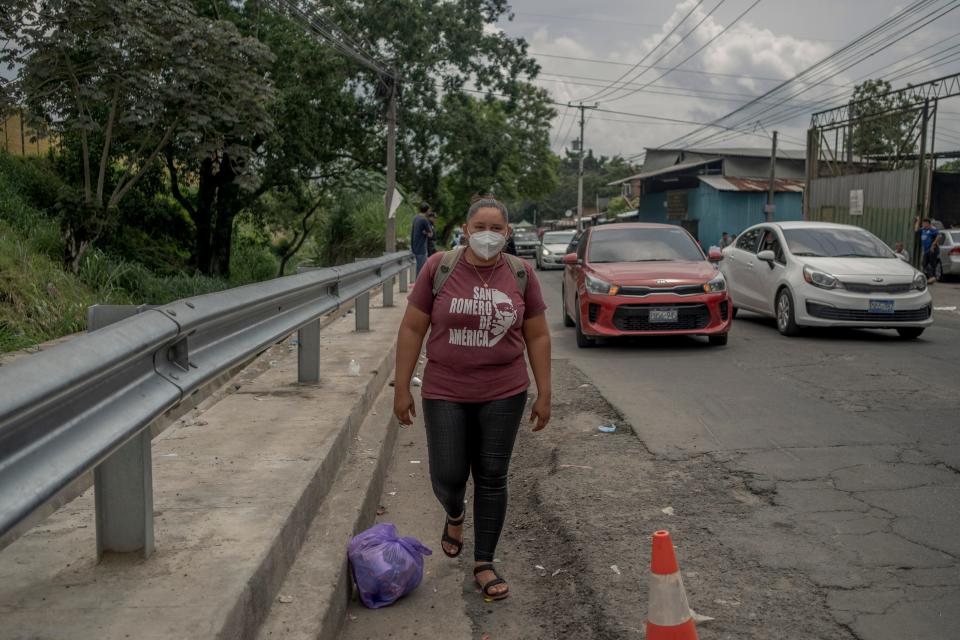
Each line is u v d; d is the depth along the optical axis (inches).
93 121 557.6
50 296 419.2
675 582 107.8
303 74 900.0
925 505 177.2
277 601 120.6
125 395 100.3
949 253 882.1
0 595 103.4
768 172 1701.5
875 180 1007.0
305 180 983.6
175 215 896.3
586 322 399.9
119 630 94.3
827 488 189.6
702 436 236.7
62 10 534.0
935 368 340.8
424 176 1151.0
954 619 127.3
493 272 138.3
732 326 498.0
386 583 137.9
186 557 115.5
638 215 2130.9
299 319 208.5
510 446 142.4
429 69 1075.3
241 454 168.7
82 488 168.7
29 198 635.5
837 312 422.3
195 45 589.6
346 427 197.5
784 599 134.9
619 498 186.1
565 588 144.0
